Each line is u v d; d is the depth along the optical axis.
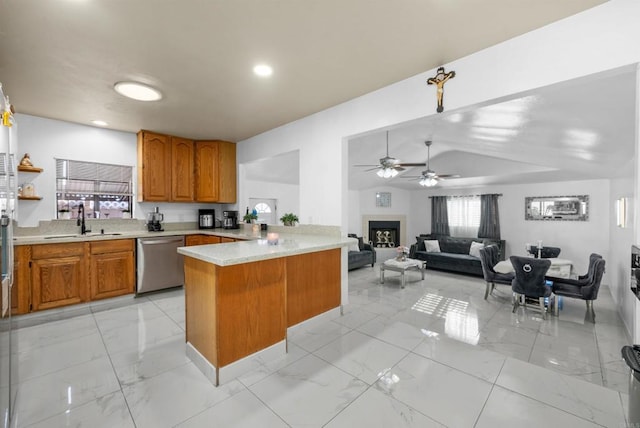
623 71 1.67
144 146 4.05
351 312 3.33
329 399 1.74
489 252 4.21
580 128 2.81
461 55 2.20
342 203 3.17
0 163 1.58
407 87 2.58
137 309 3.31
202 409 1.65
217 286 1.89
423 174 5.23
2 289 1.46
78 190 3.80
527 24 1.84
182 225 4.73
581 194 5.72
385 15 1.75
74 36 1.92
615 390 1.85
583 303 3.84
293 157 6.41
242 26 1.85
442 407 1.67
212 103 3.11
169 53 2.15
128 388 1.84
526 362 2.21
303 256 2.78
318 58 2.25
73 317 3.05
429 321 3.06
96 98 2.94
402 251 5.24
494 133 3.79
